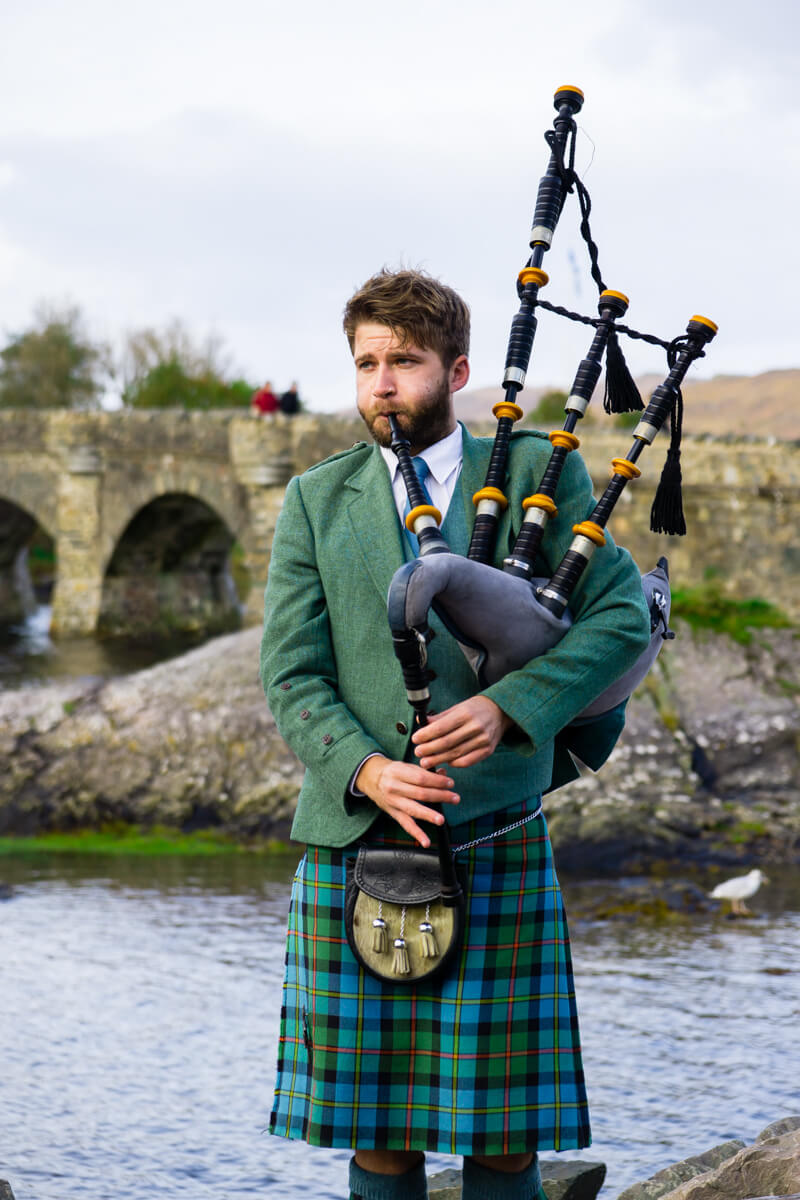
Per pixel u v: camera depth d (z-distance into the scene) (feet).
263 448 92.07
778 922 29.04
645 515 62.18
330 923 7.22
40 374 177.68
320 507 7.61
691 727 44.45
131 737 41.52
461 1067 6.90
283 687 7.29
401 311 7.29
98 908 28.63
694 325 7.74
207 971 22.65
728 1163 9.72
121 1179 13.26
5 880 32.42
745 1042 18.81
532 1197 7.14
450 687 7.16
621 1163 13.98
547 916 7.23
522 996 7.07
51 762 41.09
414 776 6.69
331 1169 13.78
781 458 59.57
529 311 7.77
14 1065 17.07
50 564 164.14
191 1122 15.11
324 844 7.22
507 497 7.45
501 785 7.12
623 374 7.82
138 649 95.71
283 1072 7.48
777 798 42.47
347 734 7.02
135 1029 18.89
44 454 106.63
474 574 6.66
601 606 7.14
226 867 35.24
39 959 23.35
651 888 32.60
